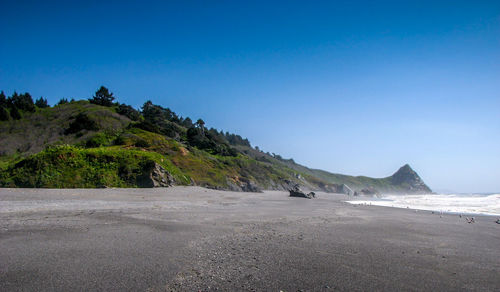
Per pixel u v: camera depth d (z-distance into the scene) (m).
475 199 50.47
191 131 86.12
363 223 14.48
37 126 60.72
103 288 4.93
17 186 25.28
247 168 73.81
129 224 11.09
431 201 43.88
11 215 11.71
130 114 74.44
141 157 34.12
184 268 6.20
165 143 54.94
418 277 6.16
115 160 31.97
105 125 61.28
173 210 16.72
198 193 30.44
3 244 7.32
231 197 30.98
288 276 5.93
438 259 7.71
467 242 10.27
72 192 21.98
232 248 8.12
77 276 5.42
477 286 5.73
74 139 54.91
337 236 10.53
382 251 8.38
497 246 9.76
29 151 49.56
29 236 8.27
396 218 17.22
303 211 20.08
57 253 6.80
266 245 8.63
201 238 9.27
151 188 29.45
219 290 5.07
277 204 26.08
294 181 88.50
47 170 27.28
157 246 7.92
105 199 20.25
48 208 14.35
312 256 7.53
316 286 5.41
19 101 69.75
